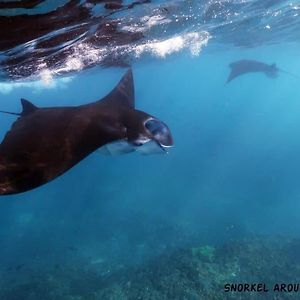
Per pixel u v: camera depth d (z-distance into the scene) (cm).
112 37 1042
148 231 2234
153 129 385
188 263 1425
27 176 270
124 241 2158
